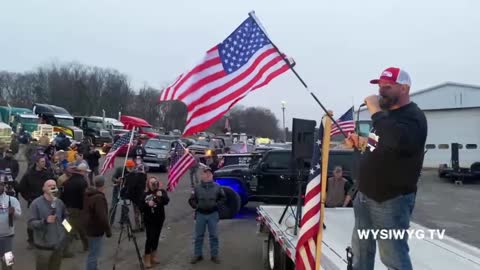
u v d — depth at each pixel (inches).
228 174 552.7
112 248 373.1
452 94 1189.1
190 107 172.2
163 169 1015.0
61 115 1599.4
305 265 137.2
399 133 107.5
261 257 350.9
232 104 170.4
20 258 331.6
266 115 4192.9
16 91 3971.5
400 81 110.7
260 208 343.0
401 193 112.5
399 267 113.7
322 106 145.3
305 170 299.4
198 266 325.7
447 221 514.0
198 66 172.9
